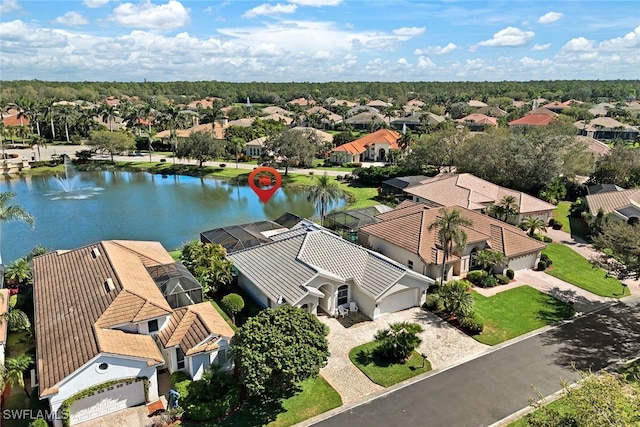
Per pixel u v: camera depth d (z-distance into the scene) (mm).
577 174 84938
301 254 41500
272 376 25906
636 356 33594
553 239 60875
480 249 49438
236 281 44312
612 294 44406
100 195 89188
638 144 136625
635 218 57812
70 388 25469
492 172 78625
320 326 28812
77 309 31391
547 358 33406
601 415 18828
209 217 74938
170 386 29594
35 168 110562
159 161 119438
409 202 62625
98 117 170875
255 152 125625
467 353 34062
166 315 31188
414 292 41031
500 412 27594
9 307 36406
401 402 28469
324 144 124188
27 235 64688
